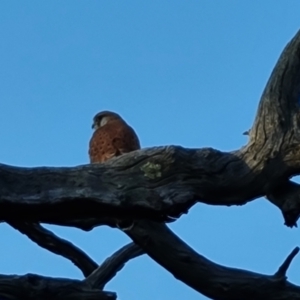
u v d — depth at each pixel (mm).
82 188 7441
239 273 8859
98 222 8305
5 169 7473
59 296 8422
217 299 8961
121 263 10070
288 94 7758
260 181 7711
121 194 7453
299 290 8922
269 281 8828
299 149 7660
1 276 8391
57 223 7789
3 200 7355
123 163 7574
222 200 7777
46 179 7477
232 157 7711
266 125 7711
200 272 8773
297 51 7812
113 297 8523
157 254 8758
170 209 7535
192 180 7609
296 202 7789
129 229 8477
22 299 8367
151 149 7637
